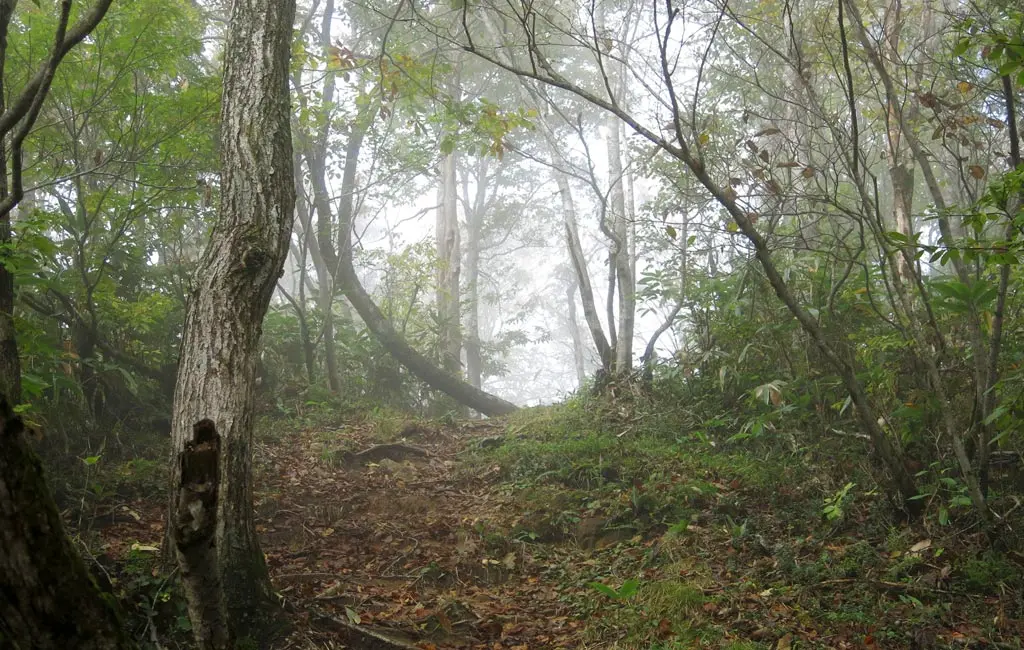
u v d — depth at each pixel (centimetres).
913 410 553
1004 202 423
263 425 948
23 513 164
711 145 792
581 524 660
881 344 598
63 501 600
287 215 508
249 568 450
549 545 645
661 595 496
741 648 427
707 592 508
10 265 520
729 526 608
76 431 727
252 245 480
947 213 471
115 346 873
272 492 721
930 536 524
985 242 459
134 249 911
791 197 632
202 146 842
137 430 817
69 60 739
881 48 662
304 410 1051
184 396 454
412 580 577
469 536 655
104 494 624
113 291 834
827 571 510
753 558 553
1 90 531
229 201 496
